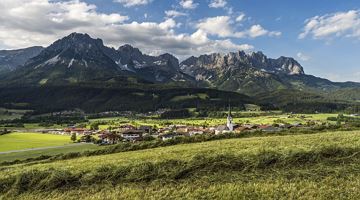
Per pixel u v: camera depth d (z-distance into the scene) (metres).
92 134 178.12
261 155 28.86
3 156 98.44
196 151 34.75
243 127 161.12
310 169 26.05
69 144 134.25
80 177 28.80
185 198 23.20
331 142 33.47
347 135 39.41
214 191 23.83
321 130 59.69
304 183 23.73
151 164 29.42
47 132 199.00
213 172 27.27
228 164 27.95
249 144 37.81
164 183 26.39
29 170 32.09
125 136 168.62
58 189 27.50
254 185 23.97
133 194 24.62
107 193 25.41
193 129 185.62
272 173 26.11
